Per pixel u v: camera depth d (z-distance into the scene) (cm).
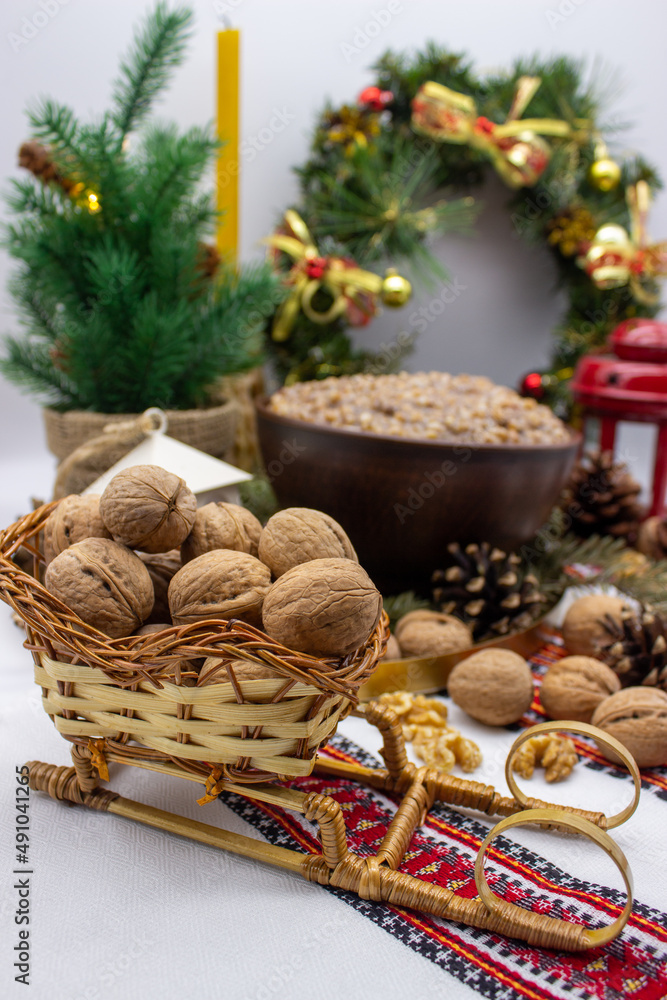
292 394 71
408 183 90
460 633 61
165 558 48
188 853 46
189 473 56
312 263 80
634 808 46
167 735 43
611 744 46
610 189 92
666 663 56
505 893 45
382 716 49
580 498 83
